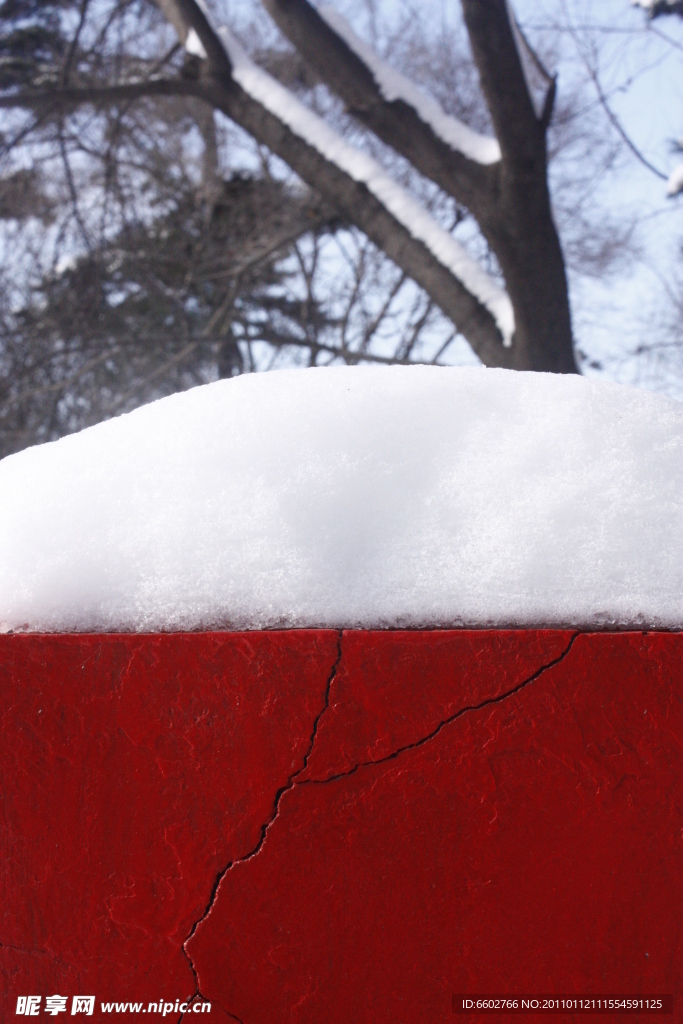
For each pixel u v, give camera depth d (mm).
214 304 12180
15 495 2012
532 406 2029
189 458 1994
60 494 1991
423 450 1991
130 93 7414
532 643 1894
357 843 1881
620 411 2023
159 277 11469
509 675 1891
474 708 1889
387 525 1947
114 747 1901
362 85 6180
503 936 1870
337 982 1871
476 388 2045
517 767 1883
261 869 1883
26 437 10125
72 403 11297
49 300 9828
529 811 1879
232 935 1881
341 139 6699
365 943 1874
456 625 1910
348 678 1892
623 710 1888
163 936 1886
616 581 1923
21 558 1957
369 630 1902
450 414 2018
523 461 1981
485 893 1874
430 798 1883
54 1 8336
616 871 1873
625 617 1910
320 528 1941
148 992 1882
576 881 1873
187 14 6605
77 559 1945
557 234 6168
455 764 1884
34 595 1939
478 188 6016
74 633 1922
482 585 1917
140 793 1896
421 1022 1864
